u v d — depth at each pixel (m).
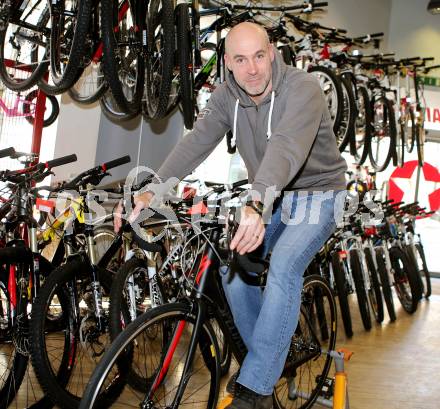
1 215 2.25
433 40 7.61
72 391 2.11
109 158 4.26
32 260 2.03
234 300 1.68
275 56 1.60
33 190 2.15
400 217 5.65
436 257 7.91
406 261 4.95
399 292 4.97
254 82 1.56
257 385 1.48
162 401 1.48
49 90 2.98
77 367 2.38
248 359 1.53
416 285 4.94
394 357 3.32
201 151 1.77
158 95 3.17
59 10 2.55
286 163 1.36
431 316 4.95
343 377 1.77
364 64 5.59
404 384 2.78
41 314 1.79
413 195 7.77
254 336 1.54
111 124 4.27
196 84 3.99
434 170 7.86
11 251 1.93
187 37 3.19
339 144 4.41
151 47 2.96
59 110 4.13
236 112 1.70
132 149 4.37
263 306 1.55
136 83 2.94
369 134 5.05
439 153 7.86
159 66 3.10
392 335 3.96
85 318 2.04
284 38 4.40
